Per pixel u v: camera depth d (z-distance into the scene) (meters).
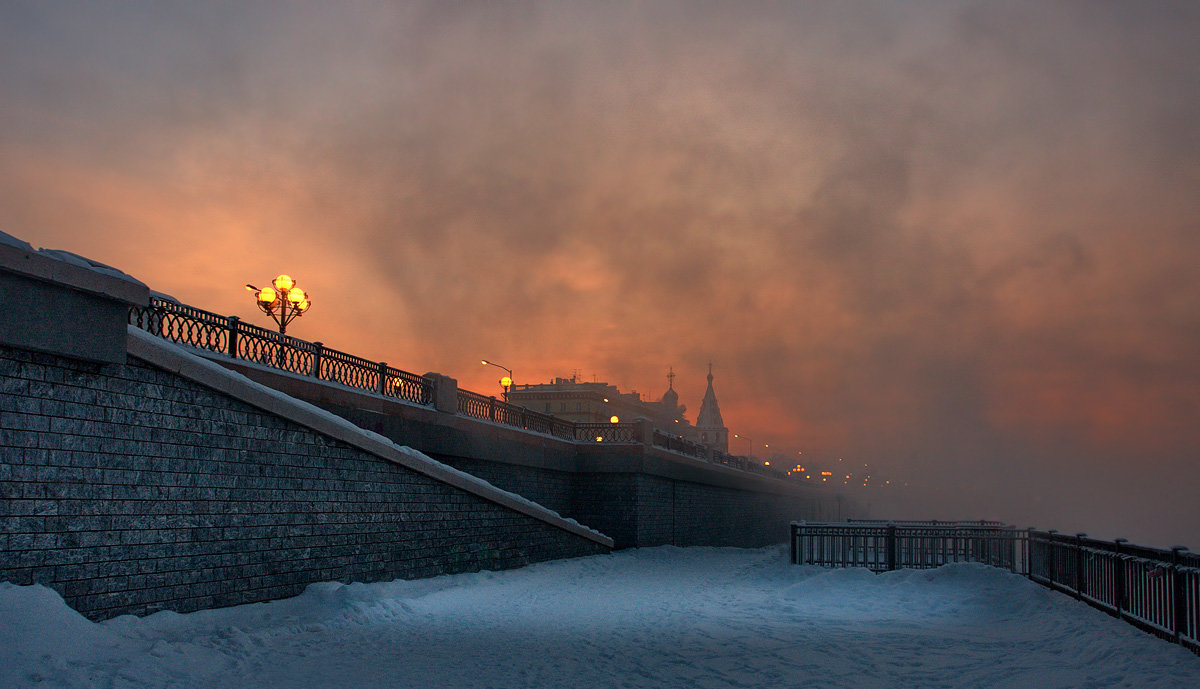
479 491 21.78
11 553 10.29
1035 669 10.01
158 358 12.47
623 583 22.50
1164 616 10.61
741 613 16.44
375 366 23.28
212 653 10.58
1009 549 19.62
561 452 34.81
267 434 14.82
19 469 10.48
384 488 18.11
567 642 12.76
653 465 36.81
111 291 11.48
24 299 10.39
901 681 9.76
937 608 16.47
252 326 18.56
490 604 17.22
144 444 12.32
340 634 12.87
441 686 9.53
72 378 11.25
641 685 9.67
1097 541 13.58
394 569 18.23
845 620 15.37
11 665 8.58
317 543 15.92
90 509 11.38
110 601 11.56
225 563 13.68
